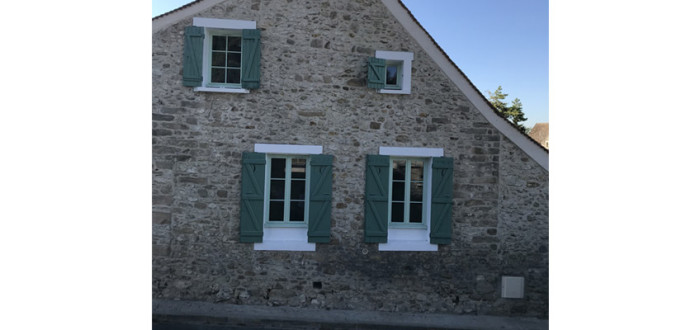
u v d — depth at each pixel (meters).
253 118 5.96
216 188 5.92
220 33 6.09
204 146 5.91
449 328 5.71
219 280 5.93
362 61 6.12
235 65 6.13
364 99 6.12
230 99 5.95
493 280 6.27
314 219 5.98
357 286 6.09
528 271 6.29
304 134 6.02
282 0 6.03
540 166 6.30
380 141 6.14
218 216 5.93
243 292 5.95
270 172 6.13
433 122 6.21
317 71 6.05
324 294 6.04
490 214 6.27
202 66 5.84
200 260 5.91
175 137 5.87
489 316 6.23
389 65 6.44
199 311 5.63
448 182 6.17
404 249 6.13
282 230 6.11
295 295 6.01
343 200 6.08
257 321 5.54
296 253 6.02
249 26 5.94
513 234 6.29
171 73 5.85
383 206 6.09
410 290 6.16
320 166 5.99
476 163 6.26
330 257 6.06
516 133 6.28
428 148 6.17
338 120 6.08
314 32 6.06
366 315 5.94
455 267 6.25
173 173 5.88
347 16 6.11
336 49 6.09
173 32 5.84
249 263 5.96
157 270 5.87
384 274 6.13
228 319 5.53
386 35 6.16
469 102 6.25
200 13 5.86
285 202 6.14
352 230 6.09
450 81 6.24
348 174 6.09
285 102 6.00
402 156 6.23
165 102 5.84
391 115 6.15
